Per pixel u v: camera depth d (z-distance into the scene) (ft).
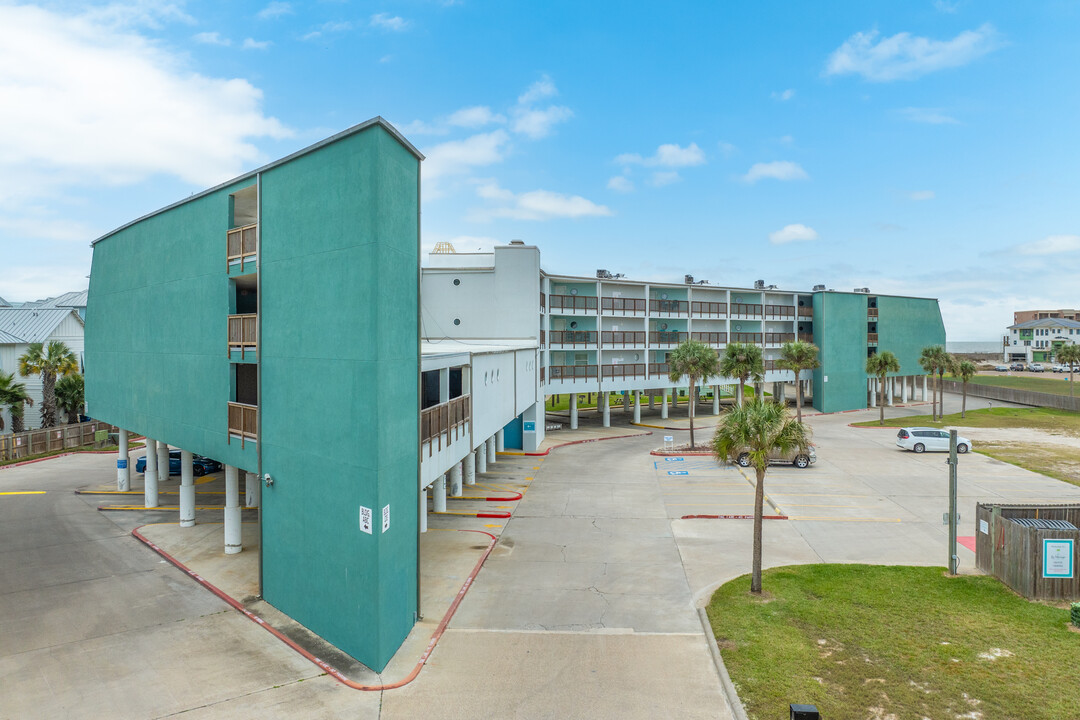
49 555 70.23
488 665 45.09
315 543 50.52
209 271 64.08
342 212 47.16
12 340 153.28
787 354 171.83
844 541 73.51
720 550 70.54
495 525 81.15
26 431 134.82
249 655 46.93
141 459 113.80
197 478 110.22
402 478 49.29
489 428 90.74
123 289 84.17
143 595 58.49
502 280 136.87
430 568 64.85
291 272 52.49
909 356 237.86
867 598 55.62
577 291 172.35
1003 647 46.42
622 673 43.78
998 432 161.58
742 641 47.70
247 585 60.64
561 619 52.70
